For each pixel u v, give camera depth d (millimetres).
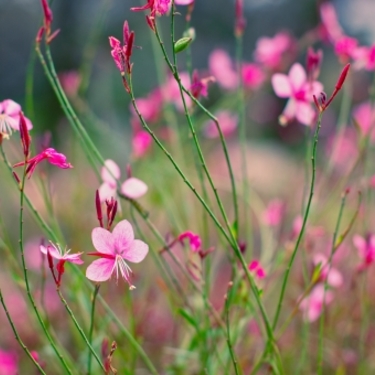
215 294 1050
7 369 897
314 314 874
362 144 876
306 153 831
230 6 3244
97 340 830
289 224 1153
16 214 1521
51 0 796
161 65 1000
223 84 1012
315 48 2988
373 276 978
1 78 2949
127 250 692
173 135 1029
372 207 1103
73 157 1089
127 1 2730
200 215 1193
